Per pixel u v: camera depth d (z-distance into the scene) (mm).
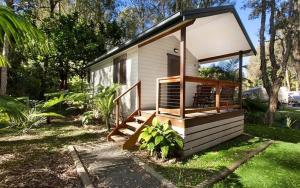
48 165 5027
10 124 4082
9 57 12945
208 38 8773
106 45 17781
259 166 5328
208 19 7004
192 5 20375
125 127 7867
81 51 15953
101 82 12547
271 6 12727
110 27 18016
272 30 12766
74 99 10727
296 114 14875
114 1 22656
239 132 8680
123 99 9750
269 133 9438
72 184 4113
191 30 7941
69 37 15750
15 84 14008
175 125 6219
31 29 2566
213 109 7270
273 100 11961
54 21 16531
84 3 21578
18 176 4367
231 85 8469
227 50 9805
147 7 25344
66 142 7105
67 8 23375
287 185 4352
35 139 7461
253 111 13578
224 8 6488
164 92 9055
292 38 12562
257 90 22078
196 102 9539
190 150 6102
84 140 7363
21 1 16531
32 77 14609
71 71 17047
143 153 6098
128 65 9367
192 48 10070
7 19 2373
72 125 10047
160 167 5176
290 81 40469
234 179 4605
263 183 4418
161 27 6043
